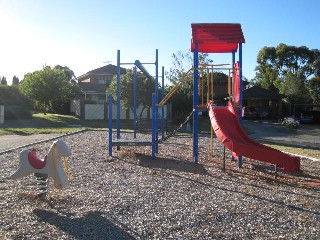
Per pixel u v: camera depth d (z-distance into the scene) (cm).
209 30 1214
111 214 637
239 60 1198
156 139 1386
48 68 4412
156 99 1328
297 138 2397
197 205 705
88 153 1377
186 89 3541
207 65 1299
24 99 3778
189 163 1218
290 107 5194
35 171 712
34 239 518
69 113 4900
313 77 6456
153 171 1058
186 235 546
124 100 3612
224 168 1106
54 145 705
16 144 1719
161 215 637
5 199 714
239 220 618
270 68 7306
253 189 855
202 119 3878
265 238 539
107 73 6381
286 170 972
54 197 736
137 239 528
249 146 995
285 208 694
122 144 1317
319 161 1291
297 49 7094
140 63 1505
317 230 577
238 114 1202
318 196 796
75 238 525
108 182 902
